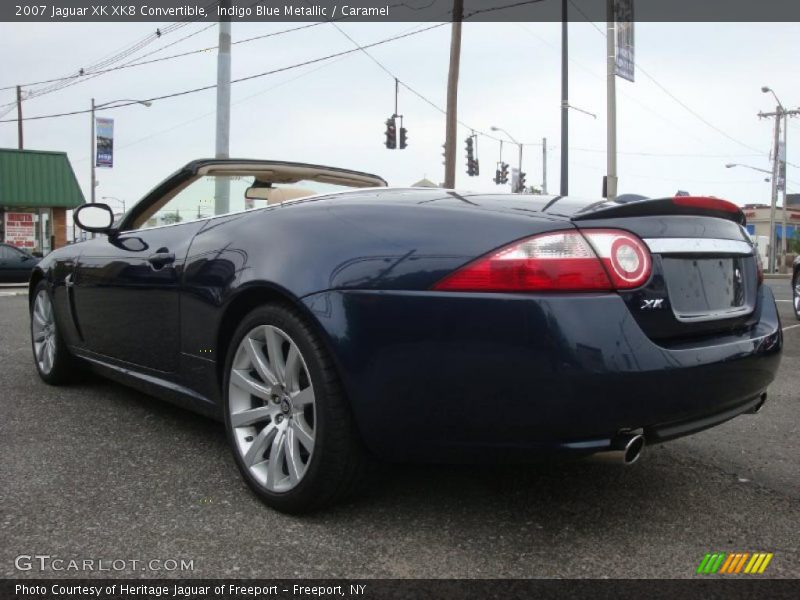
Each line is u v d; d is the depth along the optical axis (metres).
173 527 2.24
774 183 38.78
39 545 2.10
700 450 3.19
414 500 2.49
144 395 4.05
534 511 2.41
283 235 2.45
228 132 14.76
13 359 5.21
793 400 4.24
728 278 2.43
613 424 1.94
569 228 2.00
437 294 2.02
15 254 18.73
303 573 1.96
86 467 2.79
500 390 1.95
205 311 2.70
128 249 3.36
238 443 2.52
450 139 16.97
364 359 2.10
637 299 2.01
